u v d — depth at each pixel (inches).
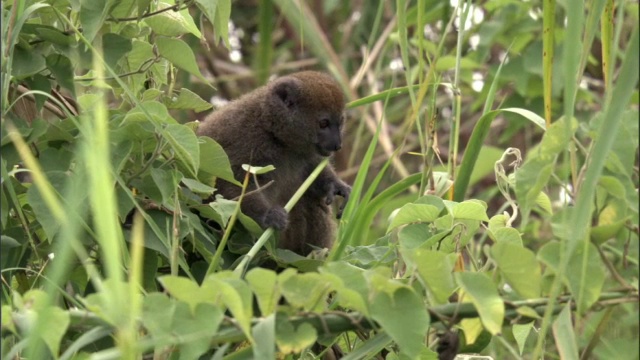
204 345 259.0
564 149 290.8
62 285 341.7
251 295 263.4
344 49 824.3
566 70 283.0
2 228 328.8
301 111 508.4
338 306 326.0
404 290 270.1
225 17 384.8
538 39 611.5
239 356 293.6
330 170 496.4
